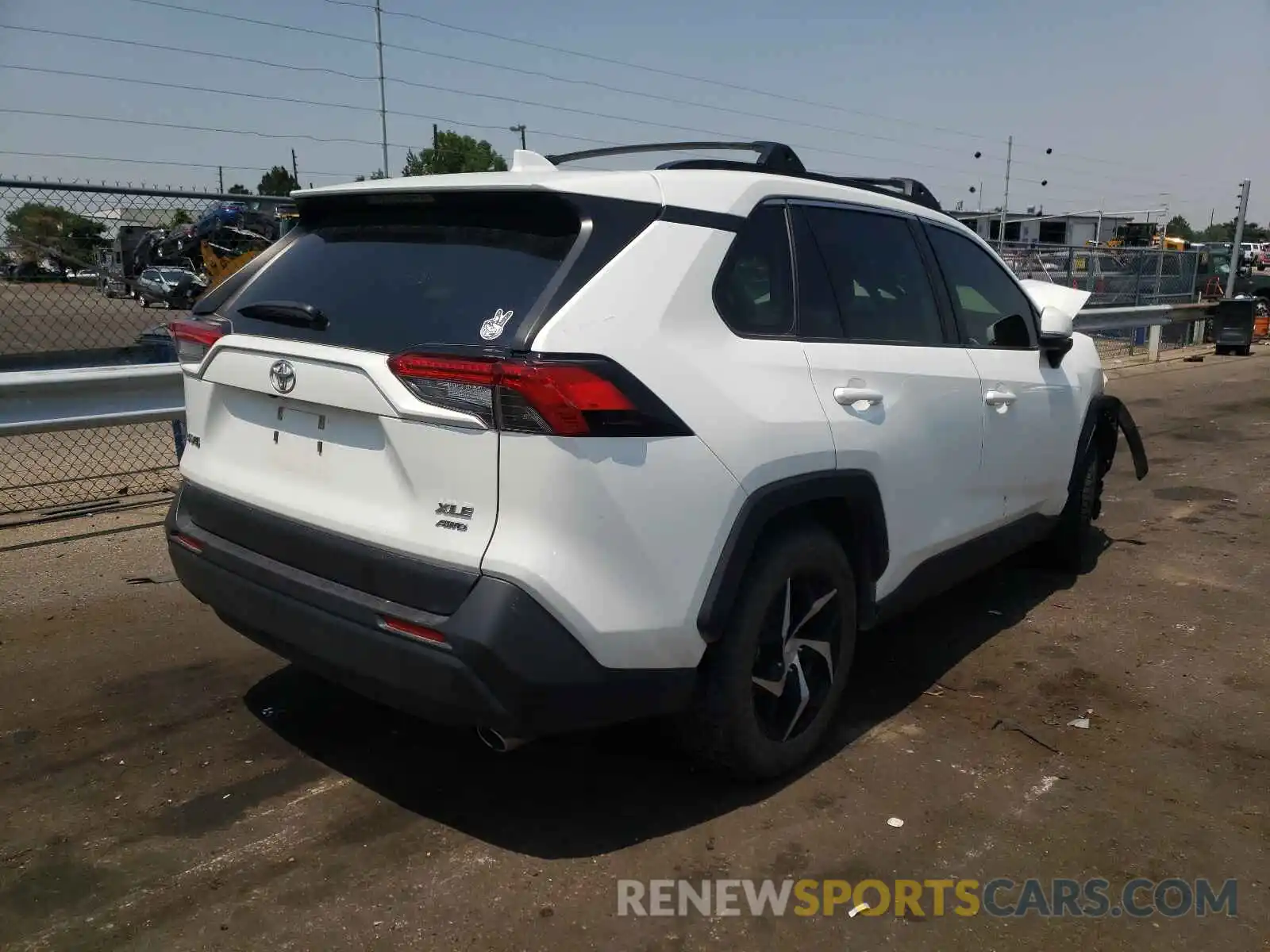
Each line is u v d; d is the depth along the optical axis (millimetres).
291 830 3039
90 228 6453
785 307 3285
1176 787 3402
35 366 6176
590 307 2637
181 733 3611
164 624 4566
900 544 3703
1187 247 30922
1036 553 5711
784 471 3037
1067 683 4230
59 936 2559
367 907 2691
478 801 3215
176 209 6785
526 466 2514
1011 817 3193
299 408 2971
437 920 2643
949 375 3932
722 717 3061
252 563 3045
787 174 3516
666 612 2746
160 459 7602
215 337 3225
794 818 3156
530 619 2525
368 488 2793
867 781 3389
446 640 2539
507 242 2834
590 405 2537
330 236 3303
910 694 4098
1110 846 3047
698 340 2904
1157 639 4723
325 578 2855
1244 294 23641
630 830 3070
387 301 2885
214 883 2779
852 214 3730
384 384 2666
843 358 3408
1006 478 4453
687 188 3021
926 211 4254
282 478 3045
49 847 2926
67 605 4758
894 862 2943
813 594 3340
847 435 3309
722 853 2967
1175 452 9242
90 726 3643
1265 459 8938
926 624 4902
